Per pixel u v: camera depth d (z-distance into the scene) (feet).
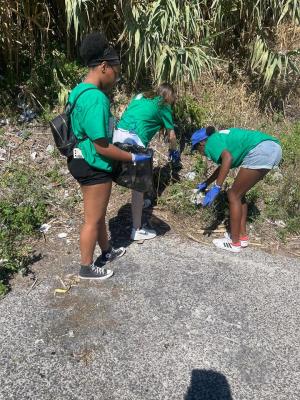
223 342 10.01
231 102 20.04
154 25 17.21
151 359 9.48
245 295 11.48
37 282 11.52
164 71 16.87
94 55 9.47
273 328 10.49
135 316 10.57
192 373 9.23
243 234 13.43
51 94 18.24
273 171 16.99
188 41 18.53
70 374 9.08
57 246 12.87
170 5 17.08
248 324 10.55
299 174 16.69
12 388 8.76
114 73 9.81
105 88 10.02
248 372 9.34
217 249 13.28
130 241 13.33
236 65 21.20
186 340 10.00
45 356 9.45
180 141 17.66
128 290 11.36
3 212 13.42
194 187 15.52
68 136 9.98
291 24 22.33
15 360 9.34
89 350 9.62
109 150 9.71
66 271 11.93
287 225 14.55
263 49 19.40
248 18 20.22
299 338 10.27
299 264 12.92
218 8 19.45
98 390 8.79
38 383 8.88
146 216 14.42
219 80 20.81
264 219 14.73
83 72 18.66
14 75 18.29
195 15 18.49
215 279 11.98
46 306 10.76
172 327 10.32
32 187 14.75
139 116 12.98
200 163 16.44
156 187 15.57
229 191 12.71
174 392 8.82
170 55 16.62
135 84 18.90
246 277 12.15
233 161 12.14
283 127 19.84
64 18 18.71
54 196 14.71
